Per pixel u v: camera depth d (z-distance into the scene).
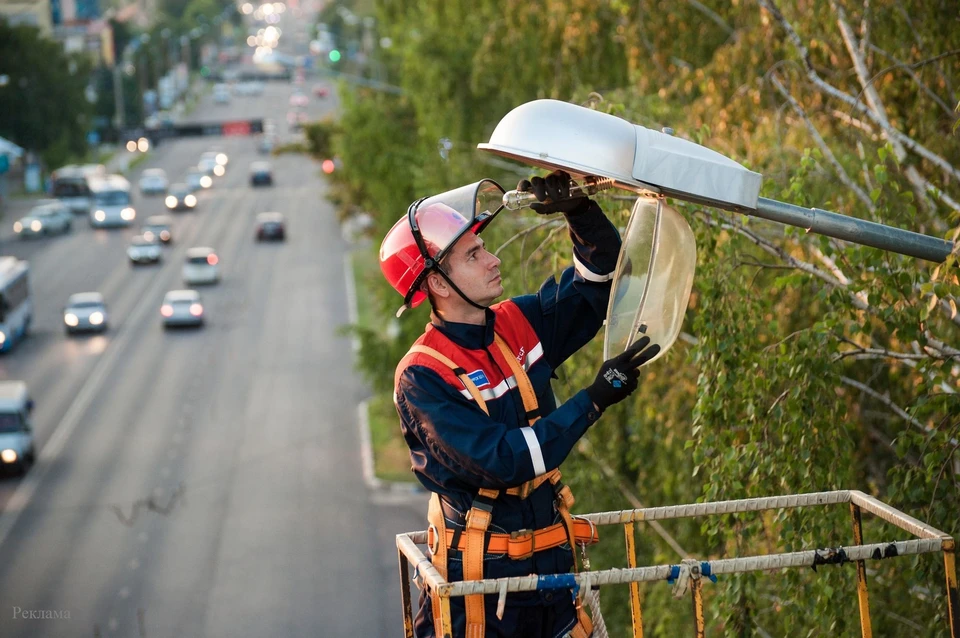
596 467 15.25
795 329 11.03
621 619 16.52
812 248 9.81
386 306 34.41
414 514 38.25
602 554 16.88
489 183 4.92
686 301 4.97
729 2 15.29
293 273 75.62
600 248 5.03
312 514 38.16
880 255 7.62
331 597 32.00
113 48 159.25
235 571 33.75
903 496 7.77
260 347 58.94
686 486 13.22
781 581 8.29
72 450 44.62
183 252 83.00
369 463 42.72
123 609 31.44
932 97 10.61
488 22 27.56
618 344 4.95
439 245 4.67
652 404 13.04
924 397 7.60
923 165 11.05
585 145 4.66
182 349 58.78
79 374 54.84
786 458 8.02
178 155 138.62
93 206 97.06
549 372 4.99
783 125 11.77
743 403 8.55
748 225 9.86
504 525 4.63
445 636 4.21
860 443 11.52
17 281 60.62
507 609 4.64
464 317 4.76
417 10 35.22
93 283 73.94
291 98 186.25
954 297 6.77
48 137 108.56
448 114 28.28
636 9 16.03
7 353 58.53
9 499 39.81
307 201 104.50
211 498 39.56
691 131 9.54
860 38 11.37
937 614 7.70
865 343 9.72
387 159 34.00
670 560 13.45
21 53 106.06
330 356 57.16
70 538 36.38
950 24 10.51
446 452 4.50
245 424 47.53
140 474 42.06
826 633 7.84
